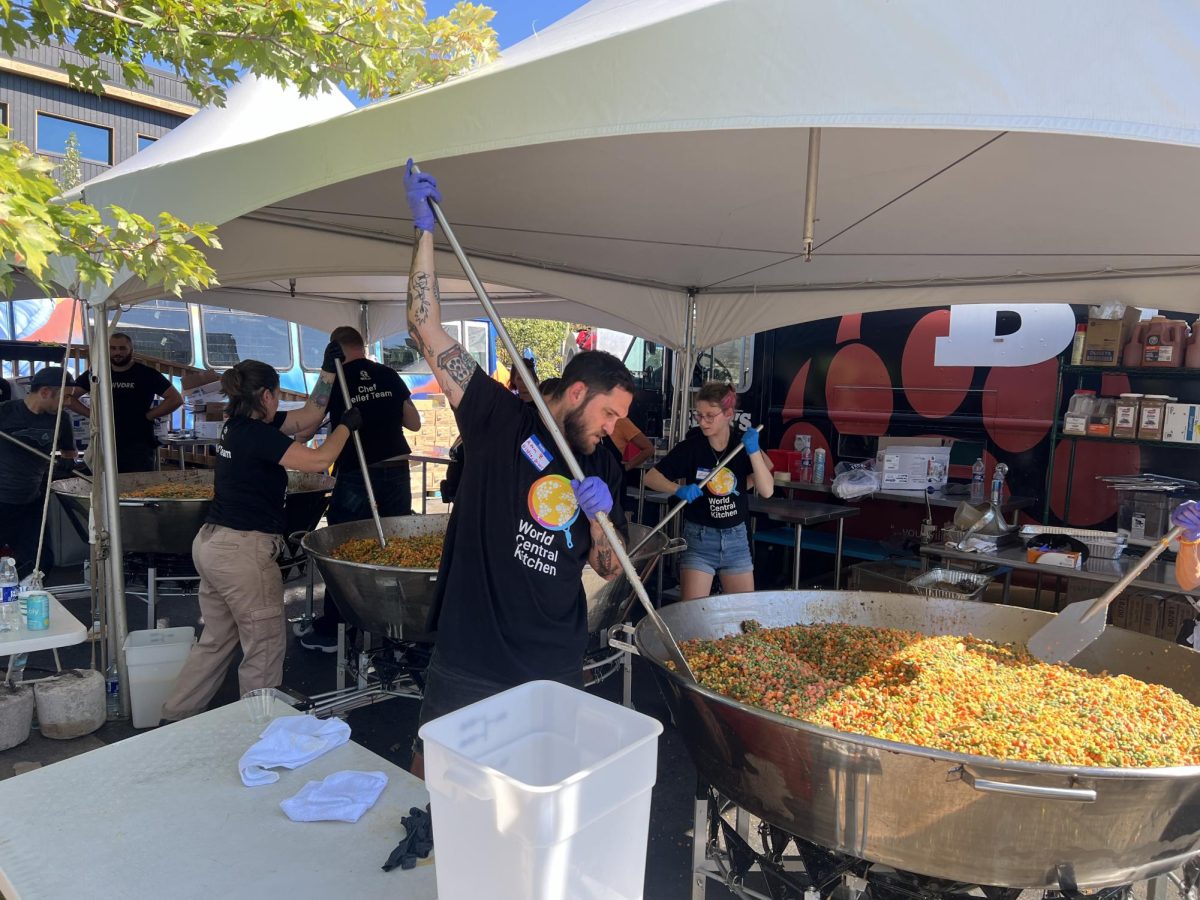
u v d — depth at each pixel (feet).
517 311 25.18
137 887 4.15
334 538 12.46
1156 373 15.29
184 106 55.88
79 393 20.20
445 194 10.66
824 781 5.39
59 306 31.58
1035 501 16.98
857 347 19.10
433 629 7.04
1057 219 10.55
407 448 16.70
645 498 19.31
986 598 18.19
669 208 11.24
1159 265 12.87
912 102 4.62
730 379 21.39
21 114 48.24
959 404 17.83
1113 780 4.69
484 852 3.61
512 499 6.44
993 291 14.99
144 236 7.46
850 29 4.69
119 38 11.30
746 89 4.92
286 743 5.50
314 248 12.73
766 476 12.43
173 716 11.69
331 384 15.84
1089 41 4.39
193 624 17.26
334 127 6.66
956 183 9.53
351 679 13.85
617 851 3.83
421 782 5.31
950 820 5.08
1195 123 4.26
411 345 39.40
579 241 13.66
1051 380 16.66
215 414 25.86
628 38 5.20
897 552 18.06
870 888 6.12
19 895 4.07
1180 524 8.00
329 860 4.44
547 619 6.57
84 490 16.92
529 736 4.59
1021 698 6.76
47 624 9.72
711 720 6.00
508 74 5.68
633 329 22.08
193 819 4.79
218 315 33.71
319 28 12.03
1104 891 6.16
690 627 8.40
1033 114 4.45
